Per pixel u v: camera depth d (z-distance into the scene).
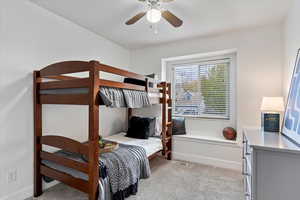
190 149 3.36
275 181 1.19
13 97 2.00
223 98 3.40
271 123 1.96
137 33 3.12
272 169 1.20
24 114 2.10
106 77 3.41
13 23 1.99
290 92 1.81
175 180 2.57
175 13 2.39
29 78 2.15
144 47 3.89
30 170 2.14
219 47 3.13
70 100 1.87
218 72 3.45
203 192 2.25
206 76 3.56
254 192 1.24
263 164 1.22
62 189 2.30
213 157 3.15
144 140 3.11
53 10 2.36
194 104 3.67
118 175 1.98
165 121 3.23
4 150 1.92
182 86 3.80
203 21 2.62
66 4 2.21
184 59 3.74
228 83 3.36
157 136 3.46
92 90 1.69
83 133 2.87
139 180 2.53
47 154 2.11
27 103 2.13
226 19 2.56
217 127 3.43
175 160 3.43
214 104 3.49
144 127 3.27
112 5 2.22
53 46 2.43
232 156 2.98
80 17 2.55
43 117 2.32
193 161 3.33
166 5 2.19
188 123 3.70
